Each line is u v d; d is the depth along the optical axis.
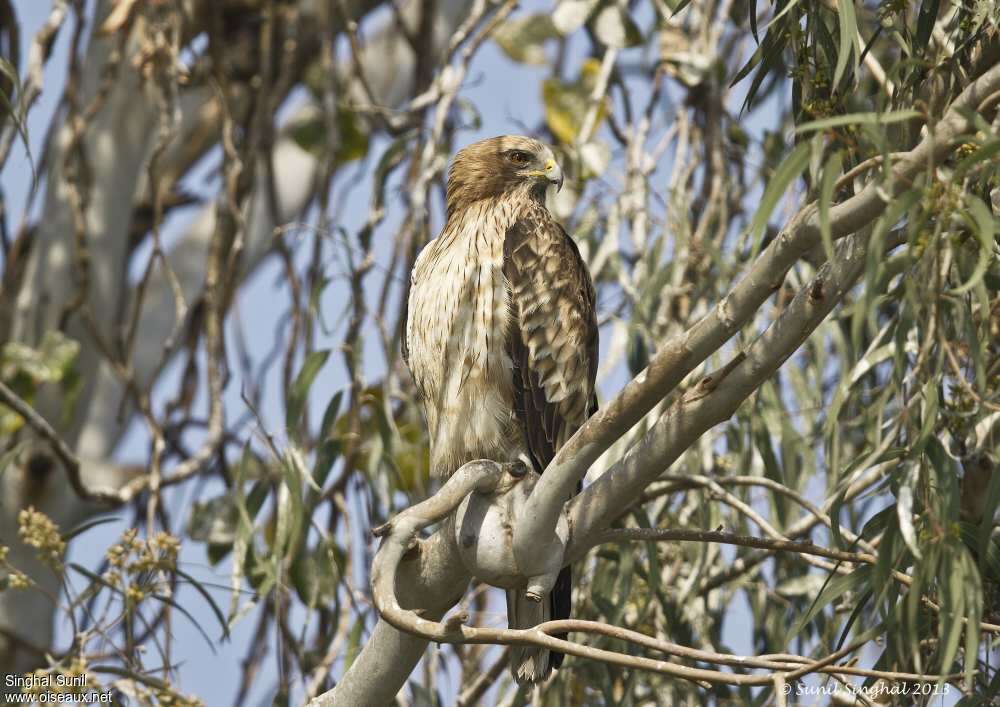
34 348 13.07
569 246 10.64
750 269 6.34
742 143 12.85
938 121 5.87
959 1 7.27
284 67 13.81
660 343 11.08
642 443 7.21
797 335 6.55
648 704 10.61
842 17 6.61
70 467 10.88
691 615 10.30
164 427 13.17
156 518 12.12
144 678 7.71
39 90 11.01
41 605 12.42
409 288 11.66
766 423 10.59
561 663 8.92
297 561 10.97
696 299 11.62
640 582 10.74
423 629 6.14
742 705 10.12
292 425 10.55
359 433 11.95
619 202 11.98
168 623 9.81
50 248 13.28
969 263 7.04
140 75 13.08
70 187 12.34
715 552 10.56
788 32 7.60
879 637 8.01
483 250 10.25
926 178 5.49
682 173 11.99
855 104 8.52
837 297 6.40
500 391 10.02
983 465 8.05
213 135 15.33
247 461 10.40
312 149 14.03
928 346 5.71
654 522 10.79
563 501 7.20
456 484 7.34
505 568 7.50
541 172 11.52
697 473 10.63
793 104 7.73
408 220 12.34
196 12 14.20
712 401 6.86
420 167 12.55
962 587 5.75
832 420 6.70
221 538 11.89
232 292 12.62
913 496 6.23
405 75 15.73
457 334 10.08
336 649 10.71
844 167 7.27
